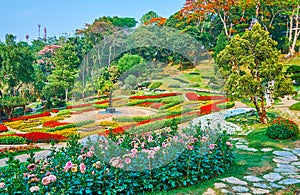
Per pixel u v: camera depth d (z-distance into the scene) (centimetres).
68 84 3098
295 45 3803
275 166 784
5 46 2902
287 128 1080
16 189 512
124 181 578
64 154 731
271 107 1897
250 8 3884
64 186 529
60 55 3209
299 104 1827
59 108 2969
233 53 1505
